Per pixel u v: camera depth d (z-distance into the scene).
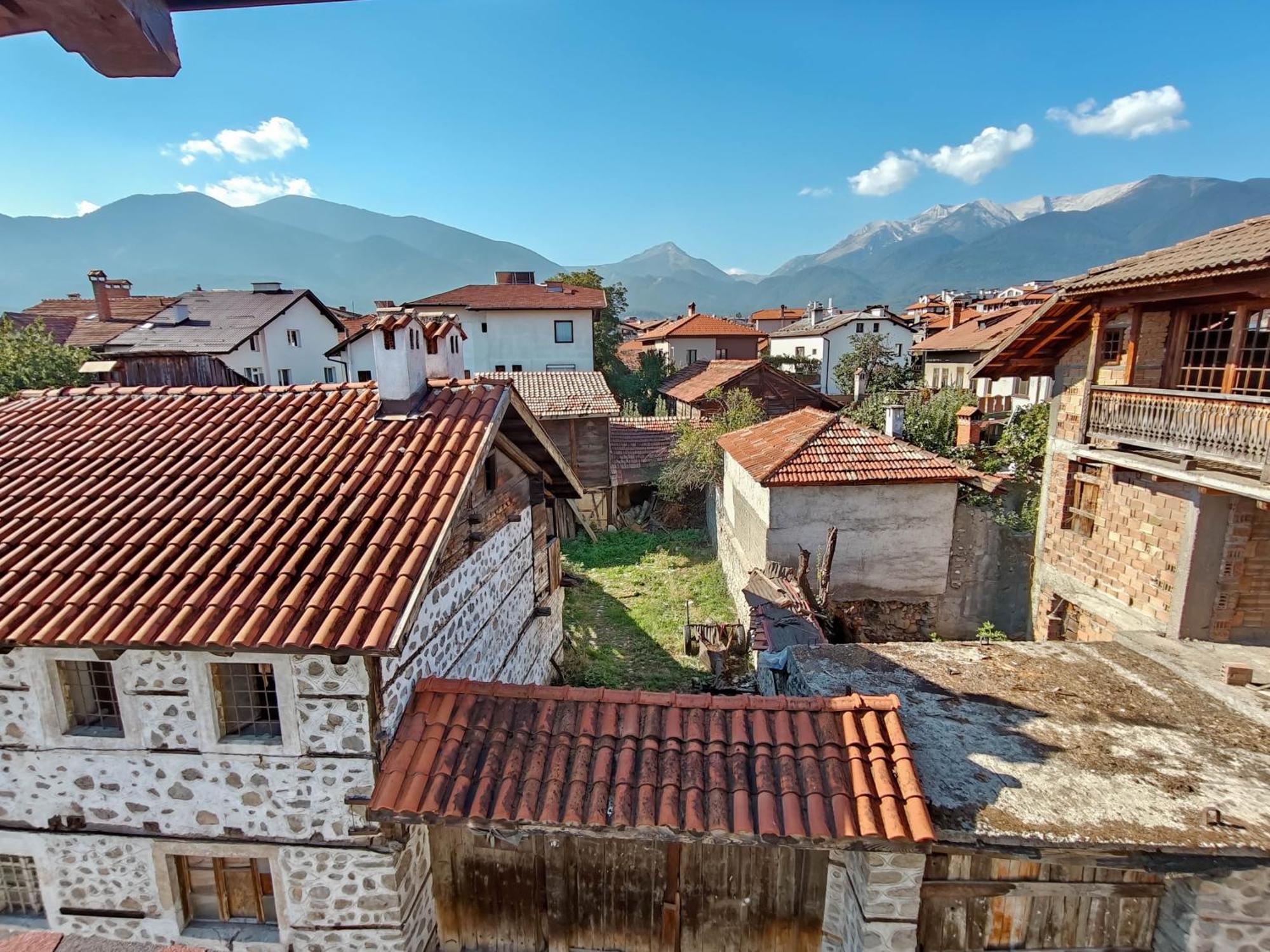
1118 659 8.98
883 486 13.98
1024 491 14.98
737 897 6.69
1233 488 8.72
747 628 13.93
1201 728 7.21
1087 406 11.51
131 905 6.56
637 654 13.98
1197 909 5.88
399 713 6.39
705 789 5.82
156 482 7.24
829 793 5.71
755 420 22.92
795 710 6.46
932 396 23.73
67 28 1.40
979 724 7.26
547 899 6.95
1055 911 6.29
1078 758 6.62
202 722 6.05
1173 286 9.61
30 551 6.31
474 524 8.48
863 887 5.92
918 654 9.09
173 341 31.16
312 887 6.33
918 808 5.52
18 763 6.29
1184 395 9.56
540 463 11.02
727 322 54.56
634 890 6.80
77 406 9.02
